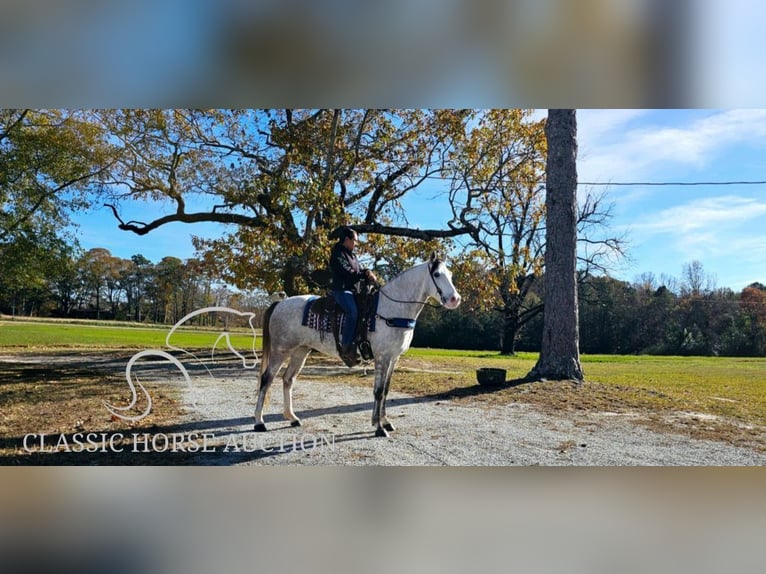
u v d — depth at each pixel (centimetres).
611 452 612
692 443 661
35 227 1614
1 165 1488
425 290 660
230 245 1739
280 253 1714
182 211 1833
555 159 1212
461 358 2262
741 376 1478
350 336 666
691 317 3278
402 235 1908
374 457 573
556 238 1205
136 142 1669
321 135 1769
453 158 1861
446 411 850
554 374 1181
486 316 3606
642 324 3375
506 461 570
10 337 2020
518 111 1817
